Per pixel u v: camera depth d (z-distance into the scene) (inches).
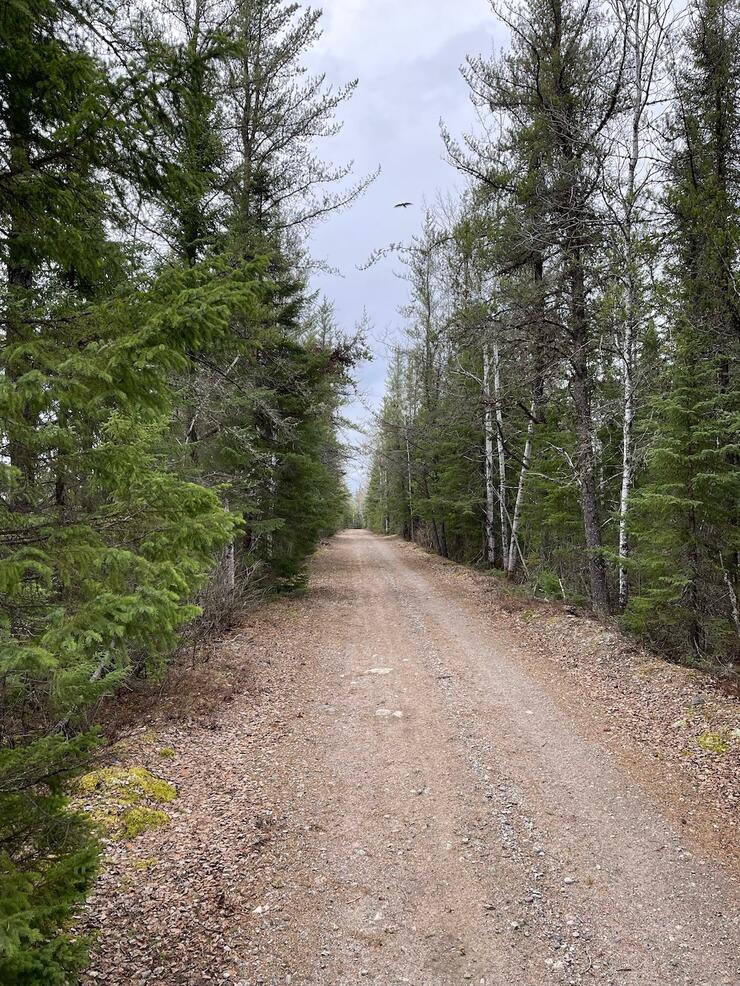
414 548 1353.3
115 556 101.6
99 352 101.8
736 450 355.6
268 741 275.3
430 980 142.7
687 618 388.5
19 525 105.3
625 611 437.4
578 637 424.5
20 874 90.7
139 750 250.5
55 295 135.0
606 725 288.7
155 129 135.3
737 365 441.1
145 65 126.8
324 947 152.3
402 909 166.6
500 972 145.2
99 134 122.1
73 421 105.7
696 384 387.5
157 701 301.6
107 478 111.7
